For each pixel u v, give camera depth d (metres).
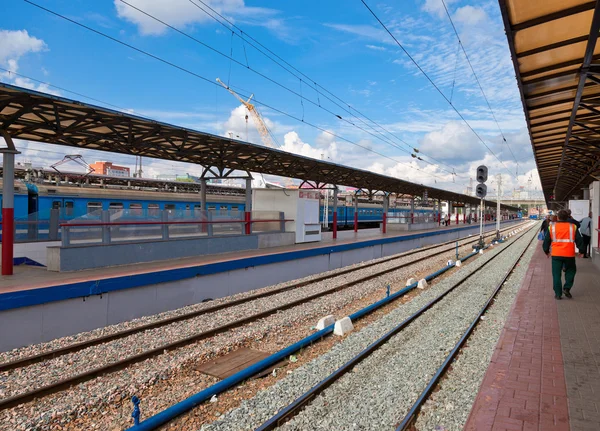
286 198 17.88
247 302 10.02
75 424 4.47
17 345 7.05
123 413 4.68
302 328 8.07
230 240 13.85
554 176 22.73
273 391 4.81
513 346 5.75
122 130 10.66
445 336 6.81
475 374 5.18
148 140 11.77
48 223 12.40
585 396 4.12
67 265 9.15
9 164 8.76
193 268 10.34
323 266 16.30
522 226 66.88
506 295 9.95
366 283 12.61
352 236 23.22
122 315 8.73
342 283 12.71
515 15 4.77
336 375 5.19
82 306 8.00
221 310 9.20
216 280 11.16
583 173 17.53
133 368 5.91
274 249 15.22
